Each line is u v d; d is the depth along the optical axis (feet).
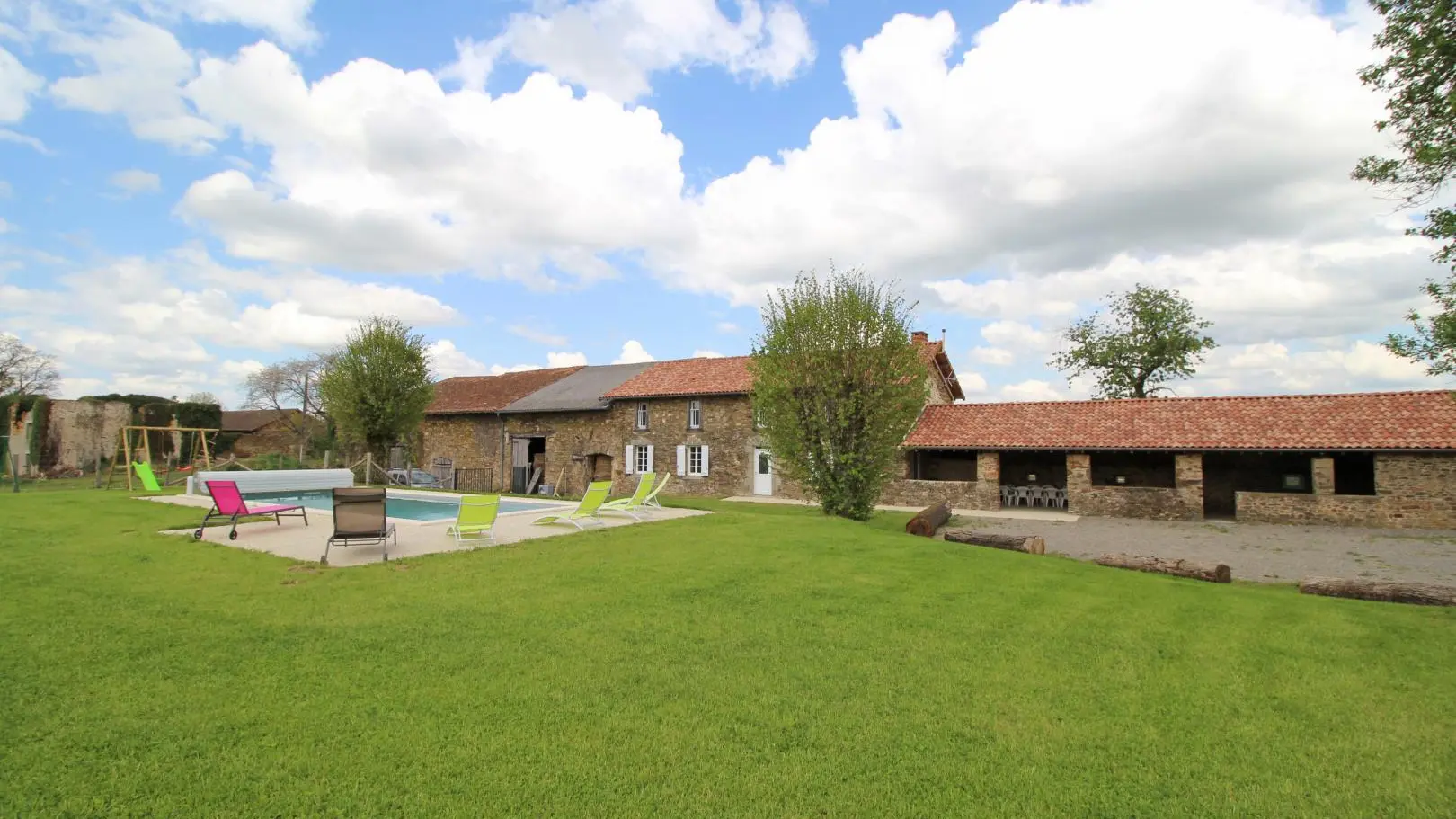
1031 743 15.47
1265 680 19.80
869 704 17.33
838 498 58.95
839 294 60.13
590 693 17.44
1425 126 29.73
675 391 103.35
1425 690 19.21
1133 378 139.03
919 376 58.59
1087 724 16.60
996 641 22.65
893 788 13.39
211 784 12.78
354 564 31.96
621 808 12.44
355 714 15.85
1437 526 63.93
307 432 157.69
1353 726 16.89
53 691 16.57
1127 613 26.66
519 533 41.96
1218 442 71.97
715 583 29.48
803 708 16.93
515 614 24.17
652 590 28.09
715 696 17.51
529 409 114.21
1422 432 65.72
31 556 32.12
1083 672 19.99
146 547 34.73
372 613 23.85
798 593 28.22
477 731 15.20
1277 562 49.03
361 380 88.22
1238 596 30.50
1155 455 87.66
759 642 21.89
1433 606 30.91
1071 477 78.64
